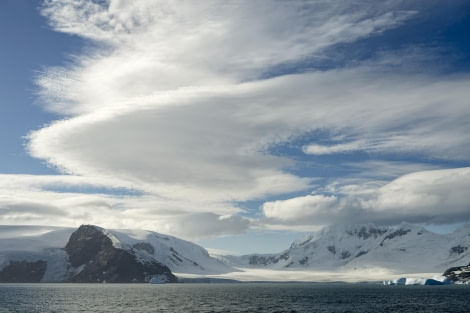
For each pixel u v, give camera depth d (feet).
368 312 593.83
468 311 607.37
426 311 608.19
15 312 579.07
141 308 640.17
